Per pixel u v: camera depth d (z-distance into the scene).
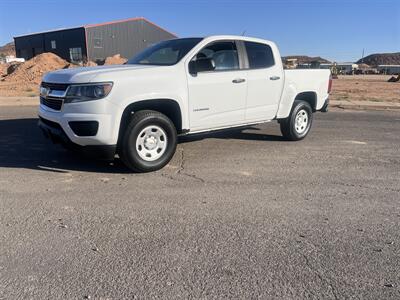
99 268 3.79
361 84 42.41
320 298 3.40
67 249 4.12
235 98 7.72
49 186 5.96
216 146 8.82
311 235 4.54
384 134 10.78
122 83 6.24
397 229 4.75
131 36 67.44
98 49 64.06
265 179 6.51
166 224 4.74
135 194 5.68
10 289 3.44
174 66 6.88
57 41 66.56
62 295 3.37
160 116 6.63
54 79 6.58
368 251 4.21
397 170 7.22
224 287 3.52
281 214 5.10
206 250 4.15
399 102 20.05
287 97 8.85
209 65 7.11
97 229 4.58
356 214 5.16
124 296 3.37
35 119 12.20
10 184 6.02
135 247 4.18
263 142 9.34
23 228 4.57
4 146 8.42
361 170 7.17
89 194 5.66
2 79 33.06
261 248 4.21
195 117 7.18
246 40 8.05
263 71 8.20
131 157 6.46
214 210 5.18
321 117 14.12
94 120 6.09
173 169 6.95
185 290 3.47
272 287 3.54
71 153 7.89
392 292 3.51
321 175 6.81
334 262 3.98
